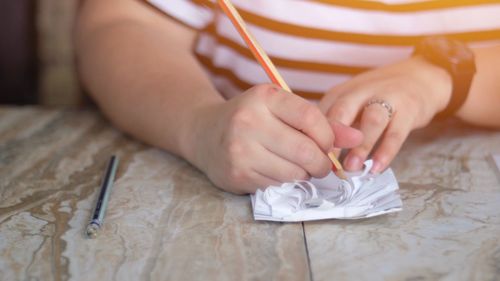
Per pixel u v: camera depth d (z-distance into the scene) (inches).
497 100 33.9
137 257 24.6
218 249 25.0
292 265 24.1
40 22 59.5
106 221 26.8
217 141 28.4
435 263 24.1
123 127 34.1
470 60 33.1
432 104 32.2
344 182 27.2
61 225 26.7
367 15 38.7
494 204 27.7
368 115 29.9
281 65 40.0
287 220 26.5
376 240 25.4
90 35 37.6
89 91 37.3
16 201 28.4
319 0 38.5
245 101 27.9
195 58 38.0
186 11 37.9
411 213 27.1
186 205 27.9
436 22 38.8
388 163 29.3
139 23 37.2
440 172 30.4
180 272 23.9
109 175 29.8
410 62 33.9
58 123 36.4
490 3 38.3
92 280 23.5
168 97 32.3
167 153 32.5
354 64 39.7
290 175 27.5
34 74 55.6
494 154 31.8
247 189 28.2
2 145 33.6
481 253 24.6
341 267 24.0
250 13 39.2
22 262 24.5
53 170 31.0
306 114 27.1
